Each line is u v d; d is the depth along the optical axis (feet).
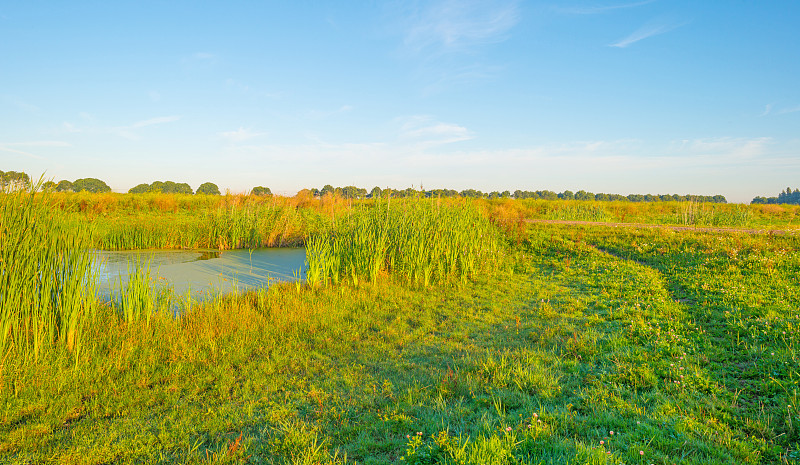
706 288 36.32
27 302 22.35
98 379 20.94
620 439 14.83
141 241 67.21
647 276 44.11
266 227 73.61
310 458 14.32
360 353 25.72
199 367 23.16
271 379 21.85
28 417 17.94
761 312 28.12
